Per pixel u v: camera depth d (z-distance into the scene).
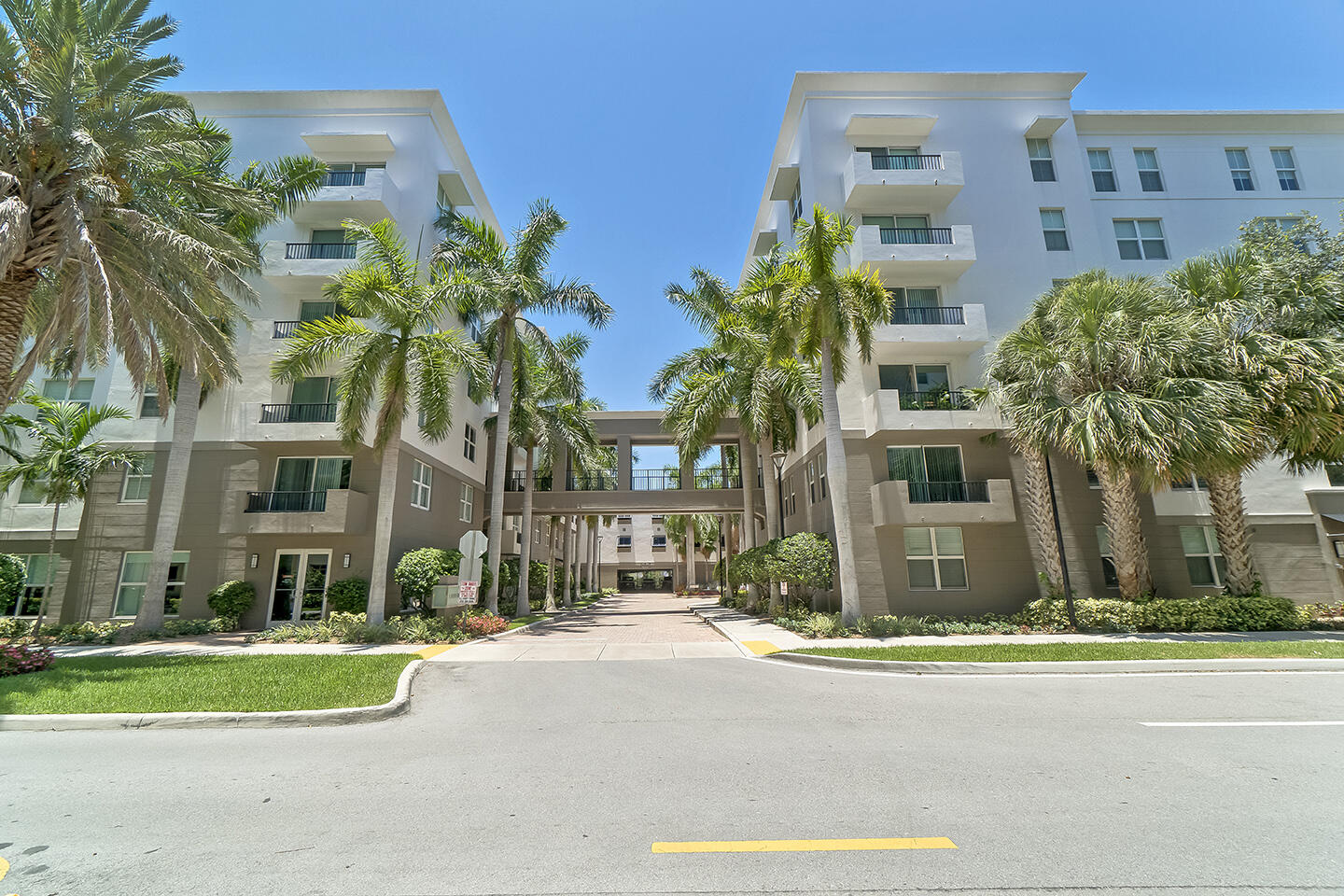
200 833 4.09
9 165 11.03
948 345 18.80
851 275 16.06
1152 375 14.30
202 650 14.07
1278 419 14.37
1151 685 9.00
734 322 20.58
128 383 20.64
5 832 4.12
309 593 19.12
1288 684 8.88
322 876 3.45
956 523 17.06
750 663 11.75
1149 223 21.84
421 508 22.06
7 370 10.94
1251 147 22.47
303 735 6.80
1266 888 3.21
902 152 21.34
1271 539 18.73
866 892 3.23
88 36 12.42
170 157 13.29
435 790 4.92
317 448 19.62
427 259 22.86
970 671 10.38
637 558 61.91
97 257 10.77
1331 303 15.04
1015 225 20.81
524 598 24.83
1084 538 17.89
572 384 23.55
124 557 19.50
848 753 5.75
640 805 4.53
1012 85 21.89
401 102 23.39
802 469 23.47
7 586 18.11
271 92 23.03
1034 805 4.42
